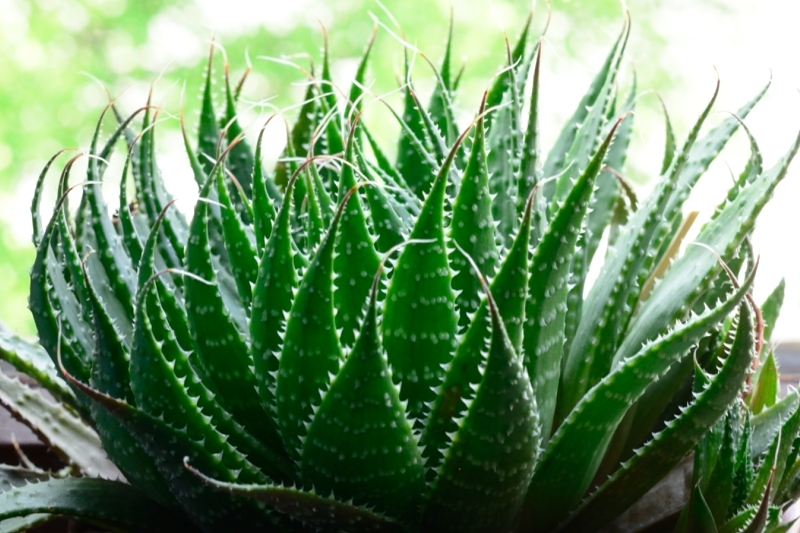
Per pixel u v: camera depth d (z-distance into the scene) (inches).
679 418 14.5
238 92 17.5
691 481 15.8
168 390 14.0
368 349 13.4
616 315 15.5
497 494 14.1
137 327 13.9
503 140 16.6
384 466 13.9
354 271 14.4
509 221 16.1
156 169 16.4
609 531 15.5
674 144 17.1
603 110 16.8
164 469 14.3
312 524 14.2
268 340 14.4
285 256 14.2
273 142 18.0
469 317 14.7
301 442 14.4
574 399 15.6
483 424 13.6
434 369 14.4
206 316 14.6
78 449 16.5
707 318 14.0
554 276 14.4
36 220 15.2
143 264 14.3
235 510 14.3
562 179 16.9
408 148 17.4
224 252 16.7
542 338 14.5
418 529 14.5
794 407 16.2
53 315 14.9
